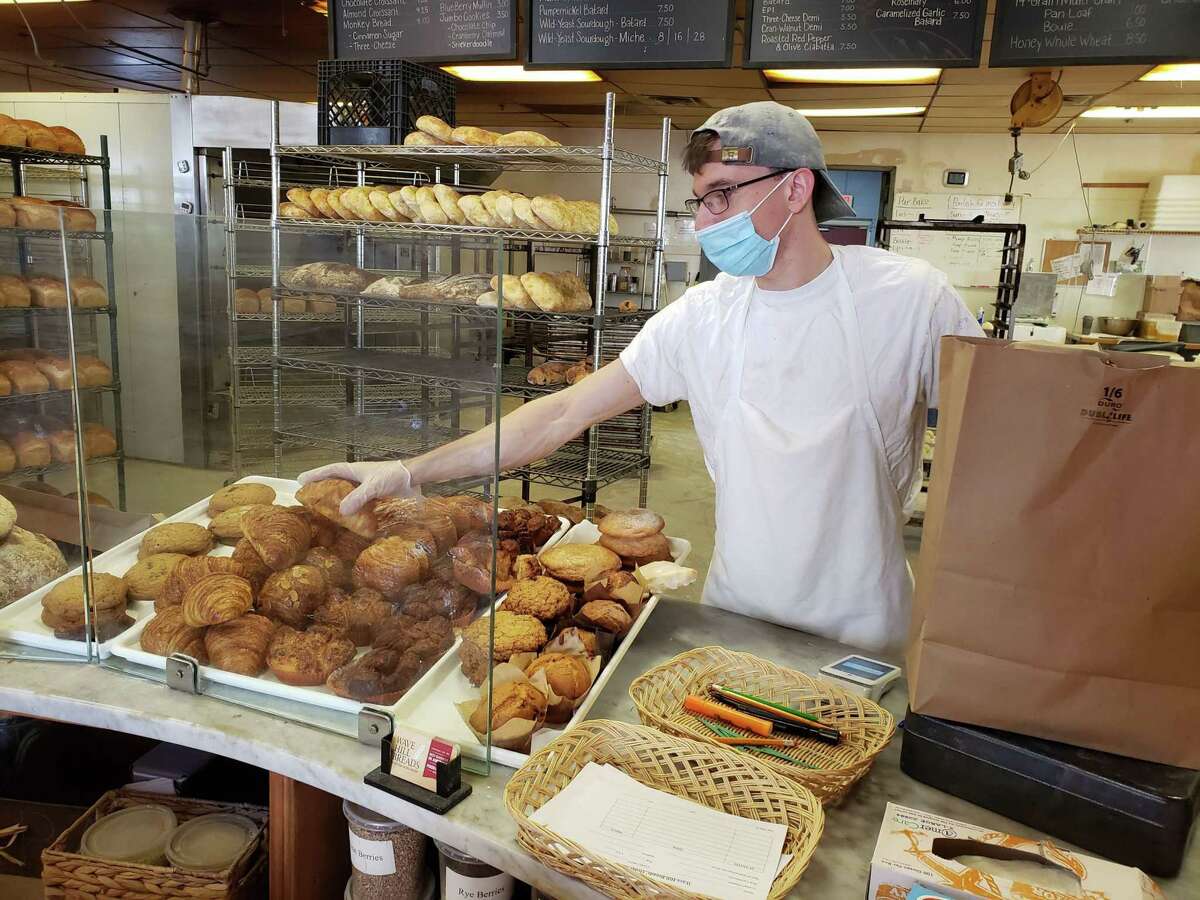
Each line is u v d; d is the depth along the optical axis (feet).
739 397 5.10
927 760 3.13
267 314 4.09
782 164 4.46
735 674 3.79
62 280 4.86
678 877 2.55
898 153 24.27
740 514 5.11
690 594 11.54
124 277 4.49
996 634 2.88
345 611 3.57
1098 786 2.75
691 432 23.82
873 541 4.92
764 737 3.34
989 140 23.62
